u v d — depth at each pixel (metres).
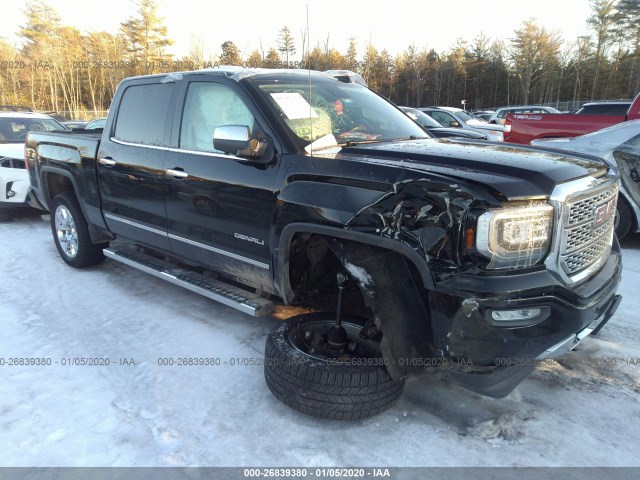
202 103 3.75
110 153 4.57
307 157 3.00
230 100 3.53
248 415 2.94
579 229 2.63
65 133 5.67
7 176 7.62
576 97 60.56
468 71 68.38
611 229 3.12
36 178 5.88
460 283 2.35
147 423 2.87
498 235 2.32
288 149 3.12
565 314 2.49
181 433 2.78
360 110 3.88
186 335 3.96
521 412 2.95
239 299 3.61
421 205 2.46
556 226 2.44
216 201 3.52
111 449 2.65
